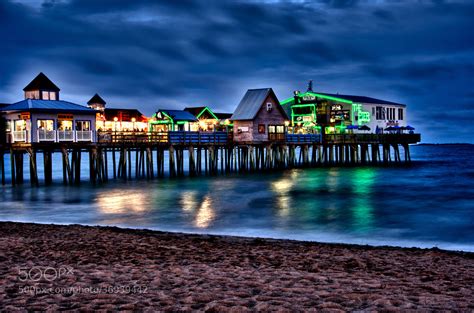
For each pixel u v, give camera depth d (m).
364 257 14.09
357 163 64.44
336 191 36.59
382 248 16.28
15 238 16.50
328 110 68.31
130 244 15.59
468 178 47.72
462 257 14.63
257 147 52.78
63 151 38.00
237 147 52.91
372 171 55.75
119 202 30.41
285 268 12.03
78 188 37.38
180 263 12.47
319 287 9.73
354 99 70.06
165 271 11.28
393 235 20.83
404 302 8.53
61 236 17.23
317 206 29.00
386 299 8.70
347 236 20.53
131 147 43.59
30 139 36.72
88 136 39.41
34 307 8.08
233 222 23.75
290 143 55.12
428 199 32.34
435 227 22.58
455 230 21.91
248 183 41.69
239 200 31.48
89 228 19.69
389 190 37.38
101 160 41.72
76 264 12.07
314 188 38.41
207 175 48.72
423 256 14.62
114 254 13.66
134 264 12.22
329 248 15.91
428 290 9.70
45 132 37.06
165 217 25.19
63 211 27.03
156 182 41.88
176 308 8.11
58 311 7.88
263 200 31.56
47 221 24.14
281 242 17.20
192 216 25.47
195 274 10.95
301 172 52.88
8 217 25.22
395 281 10.61
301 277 10.76
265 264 12.55
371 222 23.78
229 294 9.05
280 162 54.88
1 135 39.16
